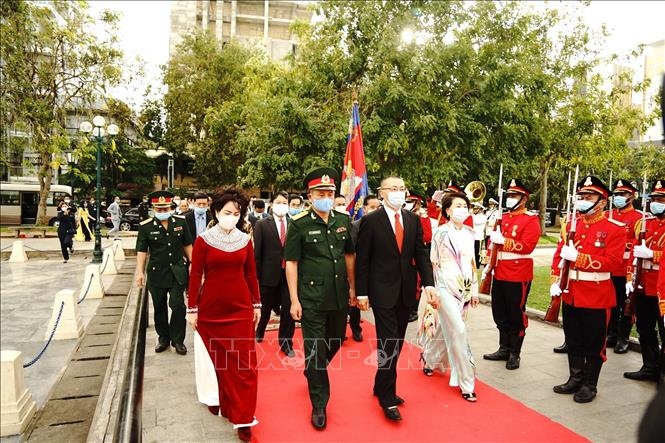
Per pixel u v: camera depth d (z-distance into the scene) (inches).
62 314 283.3
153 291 229.5
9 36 796.6
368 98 515.5
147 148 1298.0
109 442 151.3
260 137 572.1
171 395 179.0
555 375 197.3
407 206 294.8
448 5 553.0
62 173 1381.6
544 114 705.0
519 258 206.8
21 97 830.5
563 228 193.0
